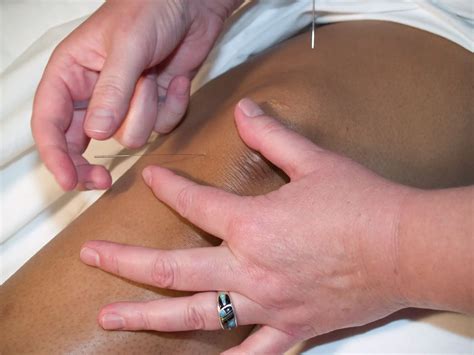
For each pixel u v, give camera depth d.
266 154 0.80
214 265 0.75
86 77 0.90
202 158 0.87
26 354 0.77
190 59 1.02
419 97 0.96
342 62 0.97
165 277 0.75
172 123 0.95
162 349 0.80
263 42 1.14
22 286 0.82
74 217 1.04
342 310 0.77
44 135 0.85
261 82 0.94
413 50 1.01
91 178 0.87
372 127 0.92
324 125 0.87
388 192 0.72
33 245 1.02
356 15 1.10
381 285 0.73
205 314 0.76
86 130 0.79
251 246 0.73
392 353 0.87
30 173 0.99
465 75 1.00
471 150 1.00
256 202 0.75
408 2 1.06
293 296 0.75
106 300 0.80
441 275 0.68
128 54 0.83
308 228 0.73
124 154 1.08
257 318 0.78
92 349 0.78
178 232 0.84
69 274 0.82
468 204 0.67
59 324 0.79
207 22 1.00
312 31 1.05
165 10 0.88
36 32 1.18
